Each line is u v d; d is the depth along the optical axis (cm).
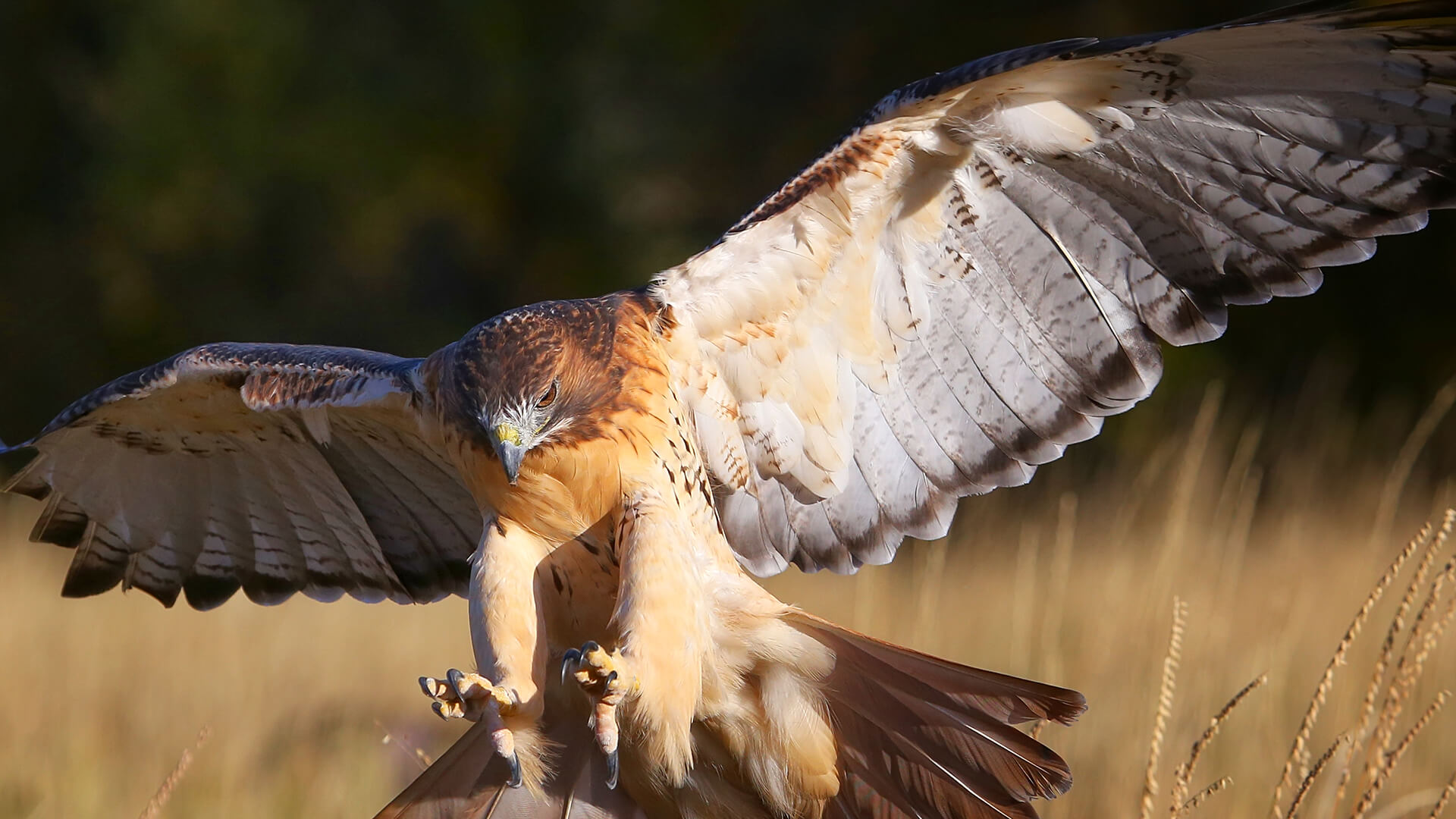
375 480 985
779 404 881
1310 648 1266
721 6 3534
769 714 796
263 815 1157
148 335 3441
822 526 908
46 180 3600
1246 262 852
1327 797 925
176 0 3431
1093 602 1330
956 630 1376
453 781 793
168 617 1808
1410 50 772
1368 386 2820
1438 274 2855
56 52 3625
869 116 838
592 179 3494
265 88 3441
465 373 809
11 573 2142
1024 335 885
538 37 3572
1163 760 1050
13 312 3481
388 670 1591
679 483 816
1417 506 1972
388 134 3469
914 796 800
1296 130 823
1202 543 1358
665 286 855
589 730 806
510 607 768
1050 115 834
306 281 3469
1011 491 2420
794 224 855
